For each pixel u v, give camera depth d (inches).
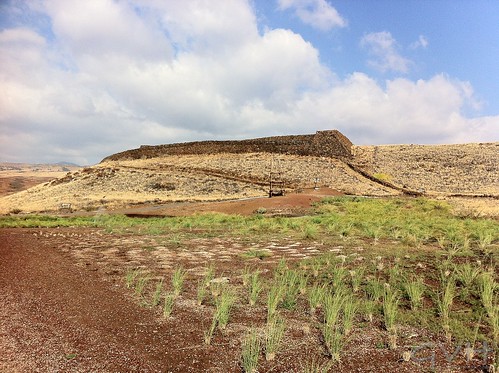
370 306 251.8
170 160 3383.4
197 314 251.8
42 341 203.3
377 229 647.1
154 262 418.6
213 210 1562.5
